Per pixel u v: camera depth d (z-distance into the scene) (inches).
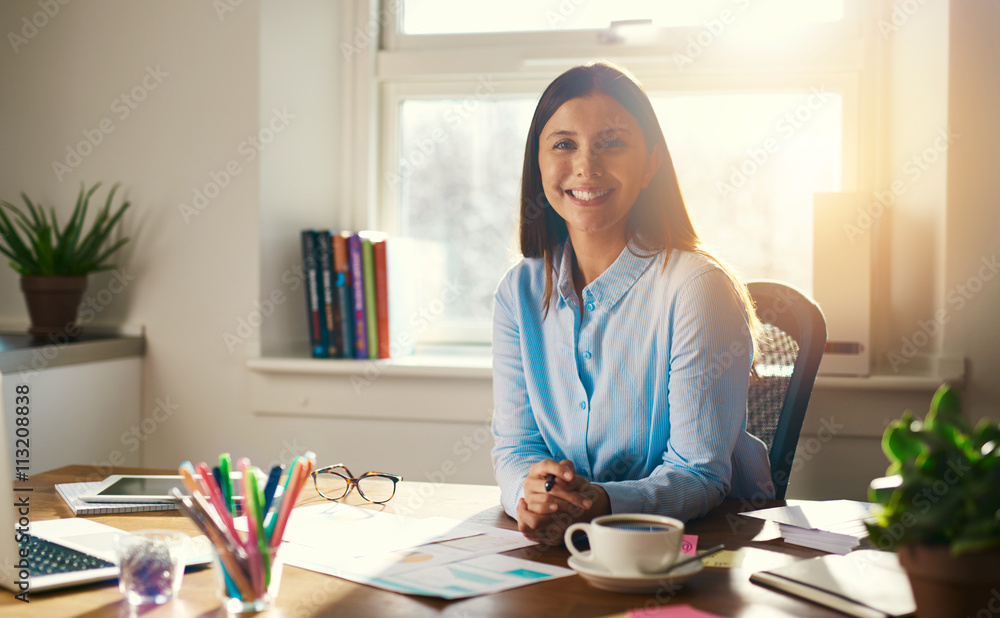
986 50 68.2
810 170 81.4
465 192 88.8
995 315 68.7
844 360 70.6
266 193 81.0
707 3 81.7
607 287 47.3
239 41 80.1
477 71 86.0
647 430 46.4
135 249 83.8
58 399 72.9
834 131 81.0
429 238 89.7
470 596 28.8
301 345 87.0
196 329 82.6
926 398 70.1
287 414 81.9
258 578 27.4
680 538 29.7
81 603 28.1
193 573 31.6
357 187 89.2
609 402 46.9
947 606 22.6
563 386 48.5
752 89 81.7
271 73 81.0
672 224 48.7
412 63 87.4
